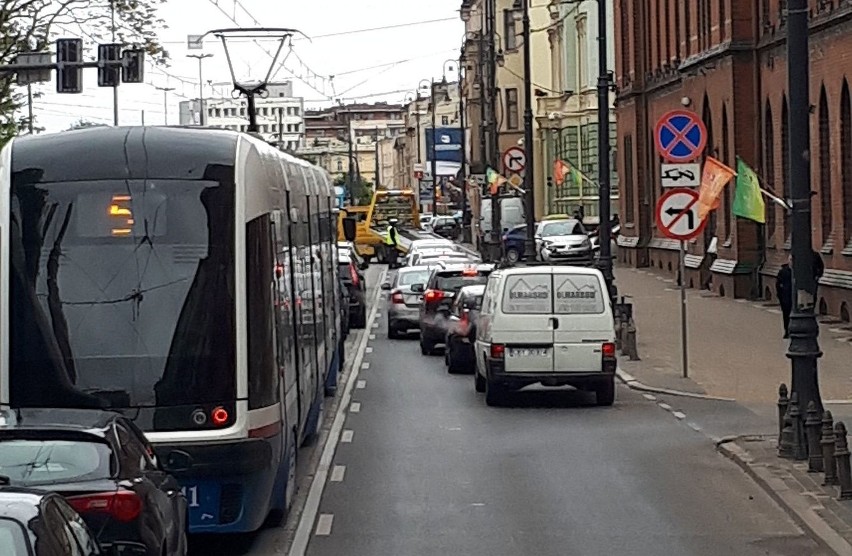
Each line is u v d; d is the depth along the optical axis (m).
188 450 12.47
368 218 84.25
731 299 43.66
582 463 17.80
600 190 35.06
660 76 58.03
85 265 12.77
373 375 29.38
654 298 45.25
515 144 99.19
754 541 13.12
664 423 21.25
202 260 12.81
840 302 34.62
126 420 10.93
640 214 62.19
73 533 7.81
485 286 27.78
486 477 16.86
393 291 39.06
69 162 12.92
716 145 46.44
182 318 12.73
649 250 61.34
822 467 16.03
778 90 41.03
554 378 23.05
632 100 62.69
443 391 26.20
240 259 12.86
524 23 50.03
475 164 95.31
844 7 33.44
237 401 12.72
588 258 60.03
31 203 12.84
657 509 14.77
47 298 12.73
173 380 12.66
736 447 18.22
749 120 43.84
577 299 23.16
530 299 23.14
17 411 10.70
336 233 28.52
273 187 14.16
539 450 18.88
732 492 15.69
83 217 12.81
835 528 13.23
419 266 40.28
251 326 12.86
